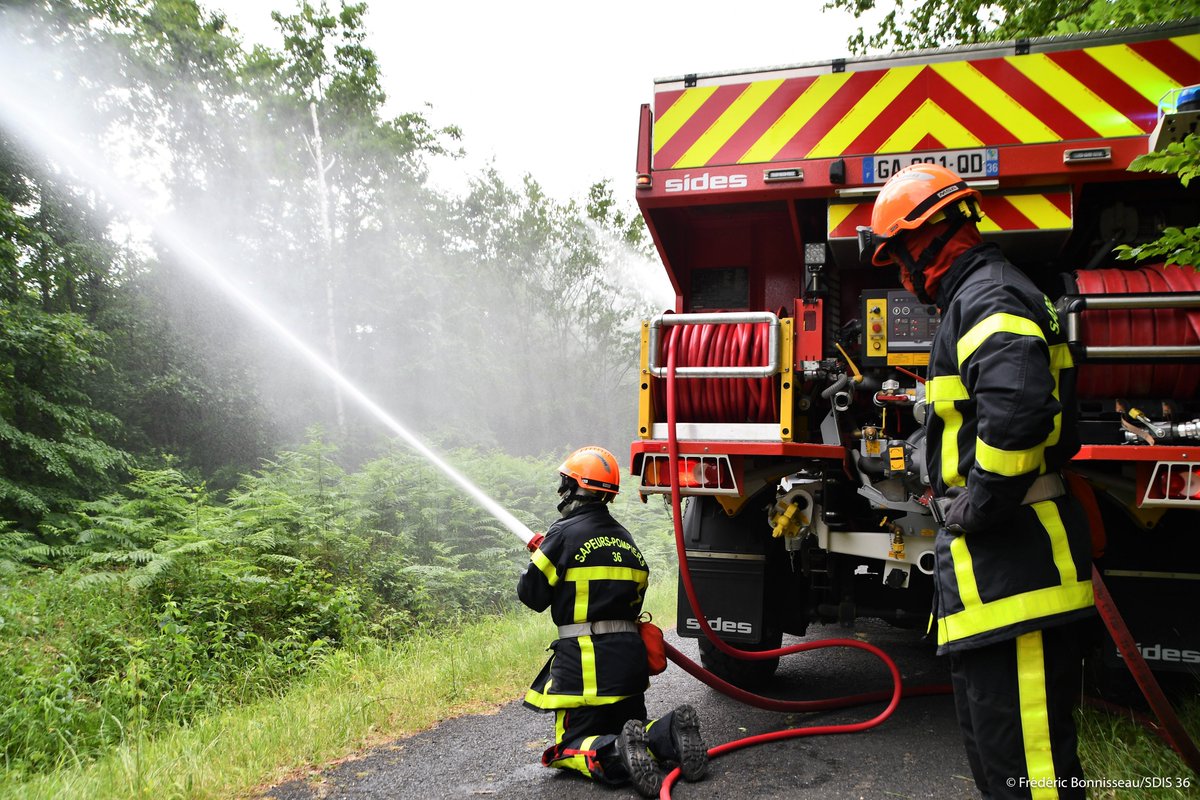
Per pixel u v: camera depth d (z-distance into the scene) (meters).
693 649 6.01
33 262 16.94
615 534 3.47
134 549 8.02
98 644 5.78
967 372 2.12
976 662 2.17
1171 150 3.14
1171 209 3.93
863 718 4.10
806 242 4.50
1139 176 3.65
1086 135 3.65
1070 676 2.14
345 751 3.84
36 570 8.25
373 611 7.82
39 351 13.15
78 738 4.43
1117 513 3.58
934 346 2.33
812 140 3.96
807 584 4.62
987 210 3.82
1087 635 3.77
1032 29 7.48
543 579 3.38
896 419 4.12
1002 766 2.12
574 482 3.55
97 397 16.66
